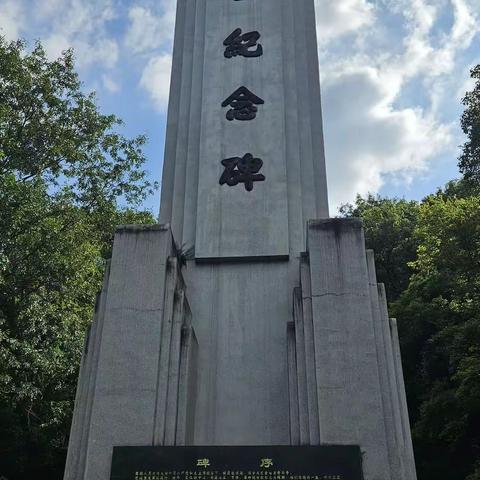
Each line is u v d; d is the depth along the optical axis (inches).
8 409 870.4
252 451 358.9
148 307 401.4
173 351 402.6
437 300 946.1
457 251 816.3
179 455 358.3
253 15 661.3
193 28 685.3
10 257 710.5
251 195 552.4
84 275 802.8
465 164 872.9
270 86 613.0
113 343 390.9
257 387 465.4
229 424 451.5
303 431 383.2
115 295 407.2
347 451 351.9
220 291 511.8
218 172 568.1
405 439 394.9
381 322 410.9
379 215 1357.0
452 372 901.8
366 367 374.6
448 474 921.5
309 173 579.8
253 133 586.6
